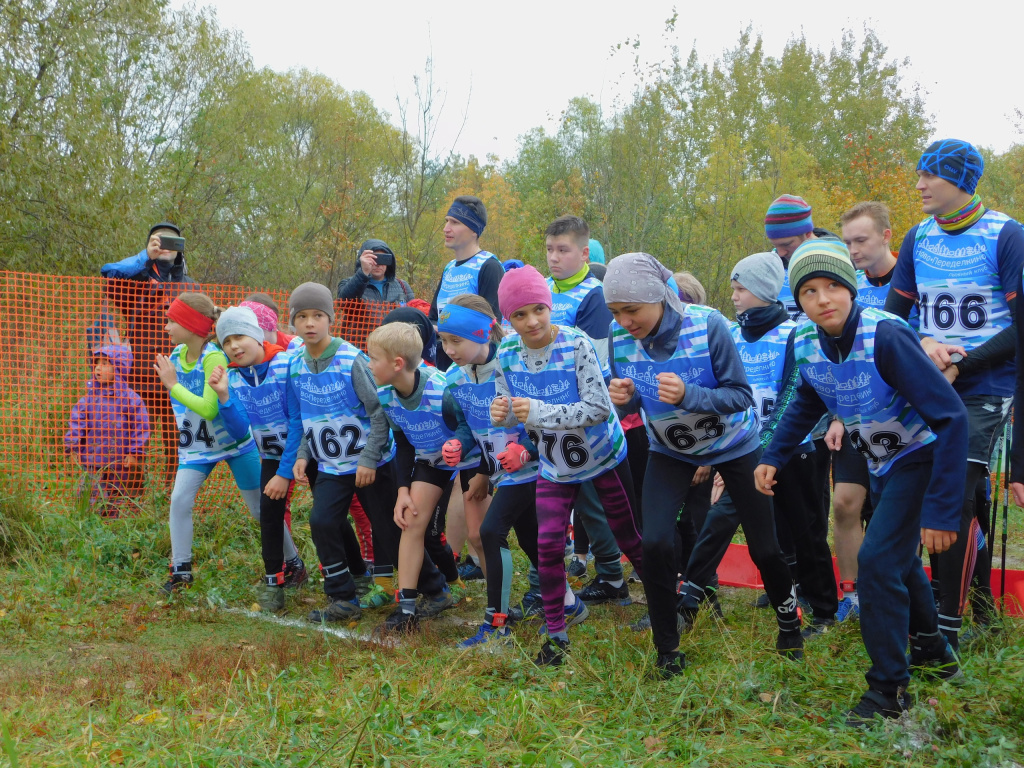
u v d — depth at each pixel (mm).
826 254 3113
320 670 3682
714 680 3385
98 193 14539
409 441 4641
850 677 3451
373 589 5117
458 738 2873
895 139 36844
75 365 6754
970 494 3822
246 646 4133
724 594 5277
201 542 5844
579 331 4039
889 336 3037
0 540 5379
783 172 21062
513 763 2711
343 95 27562
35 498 5742
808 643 3936
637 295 3471
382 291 7598
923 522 2934
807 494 4227
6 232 13984
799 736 2898
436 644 4203
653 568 3537
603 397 3887
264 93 23328
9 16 14430
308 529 6324
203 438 5148
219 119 21641
